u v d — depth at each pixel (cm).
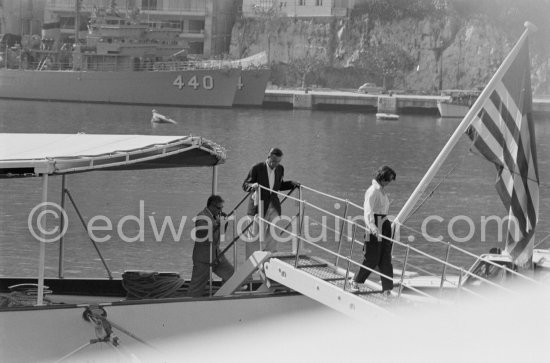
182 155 2155
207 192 5481
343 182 6925
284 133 12256
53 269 3356
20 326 1878
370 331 1964
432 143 11312
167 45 18738
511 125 2352
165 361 1978
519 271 2298
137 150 1989
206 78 17725
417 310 1872
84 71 18125
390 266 1938
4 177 1939
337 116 17025
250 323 2041
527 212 2330
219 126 13325
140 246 3781
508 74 2342
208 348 2014
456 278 2302
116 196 5172
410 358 1911
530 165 2339
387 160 8881
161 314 1975
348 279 1995
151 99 17850
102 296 2348
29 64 19438
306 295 1991
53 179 5603
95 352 1886
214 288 2278
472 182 6675
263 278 2097
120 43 18400
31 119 13638
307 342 2045
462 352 1880
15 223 4200
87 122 13488
